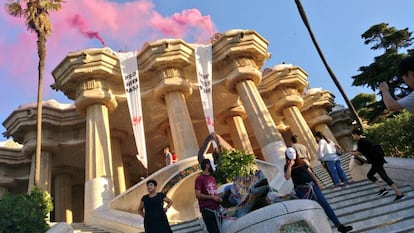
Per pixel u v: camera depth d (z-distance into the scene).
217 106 25.83
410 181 8.66
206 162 5.92
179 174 14.06
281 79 26.39
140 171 32.19
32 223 8.89
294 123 25.81
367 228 6.36
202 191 5.64
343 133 35.16
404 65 2.41
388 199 7.95
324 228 4.13
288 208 4.11
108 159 17.77
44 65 17.97
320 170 18.08
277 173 14.88
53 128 23.88
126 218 12.77
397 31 30.58
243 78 21.33
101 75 19.92
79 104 19.39
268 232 3.97
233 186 6.16
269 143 18.97
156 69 20.70
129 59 20.30
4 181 26.80
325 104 31.25
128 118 23.83
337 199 8.58
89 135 18.41
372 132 15.74
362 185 9.42
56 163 26.28
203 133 29.27
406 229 6.03
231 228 4.41
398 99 2.48
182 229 9.41
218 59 21.75
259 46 21.97
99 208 13.94
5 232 8.36
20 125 23.05
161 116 24.72
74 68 19.44
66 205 26.09
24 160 27.92
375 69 28.44
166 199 6.02
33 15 18.25
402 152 14.72
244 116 27.00
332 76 16.62
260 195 5.86
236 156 10.86
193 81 21.56
